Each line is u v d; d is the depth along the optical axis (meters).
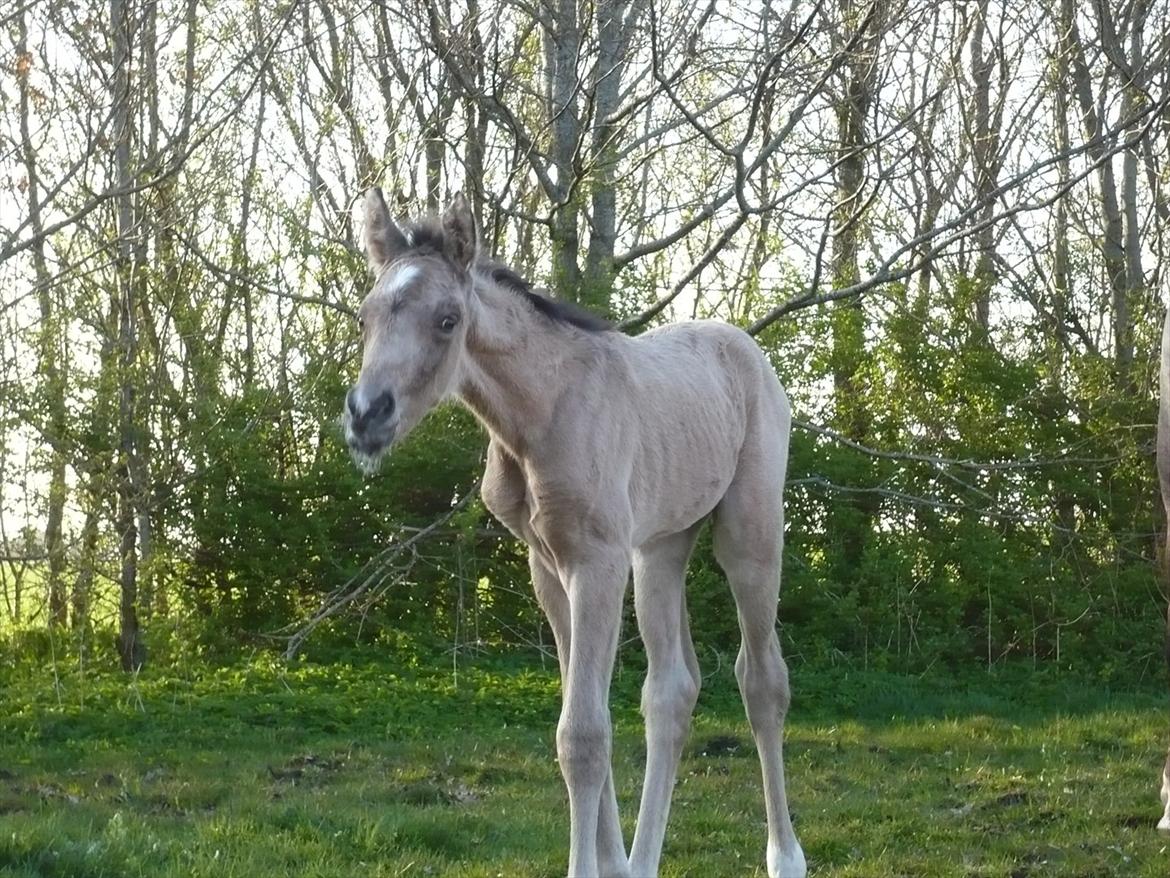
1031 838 5.93
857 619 11.84
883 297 12.55
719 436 4.95
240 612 12.05
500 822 6.12
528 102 11.85
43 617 12.48
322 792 6.98
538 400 4.26
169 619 11.61
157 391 11.51
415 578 11.90
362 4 10.42
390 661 11.43
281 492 11.77
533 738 8.86
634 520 4.52
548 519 4.27
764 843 5.84
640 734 8.88
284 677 10.53
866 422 12.63
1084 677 11.80
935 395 12.57
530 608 12.04
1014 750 8.51
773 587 5.23
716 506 5.25
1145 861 5.45
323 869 5.16
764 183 11.34
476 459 11.45
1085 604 11.95
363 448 3.83
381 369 3.87
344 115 10.48
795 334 12.09
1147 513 12.44
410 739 8.92
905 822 6.25
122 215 10.52
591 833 4.06
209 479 11.73
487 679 10.70
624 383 4.52
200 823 6.02
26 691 10.23
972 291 12.77
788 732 9.03
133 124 8.91
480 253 4.43
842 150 8.31
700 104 10.96
